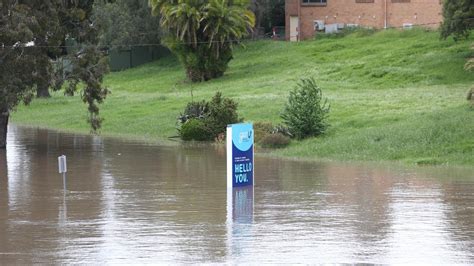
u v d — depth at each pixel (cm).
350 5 12875
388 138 5975
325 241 2778
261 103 8675
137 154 6241
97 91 6912
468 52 10275
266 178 4616
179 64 13650
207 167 5272
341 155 5784
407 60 10500
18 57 6347
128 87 12150
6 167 5431
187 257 2553
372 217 3241
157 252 2628
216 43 11425
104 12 12988
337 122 7188
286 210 3434
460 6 9938
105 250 2670
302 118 6775
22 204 3709
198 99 9650
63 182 4372
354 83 9919
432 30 11988
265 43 13350
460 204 3553
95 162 5678
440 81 9488
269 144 6544
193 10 11306
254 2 13762
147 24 13412
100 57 6894
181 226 3078
